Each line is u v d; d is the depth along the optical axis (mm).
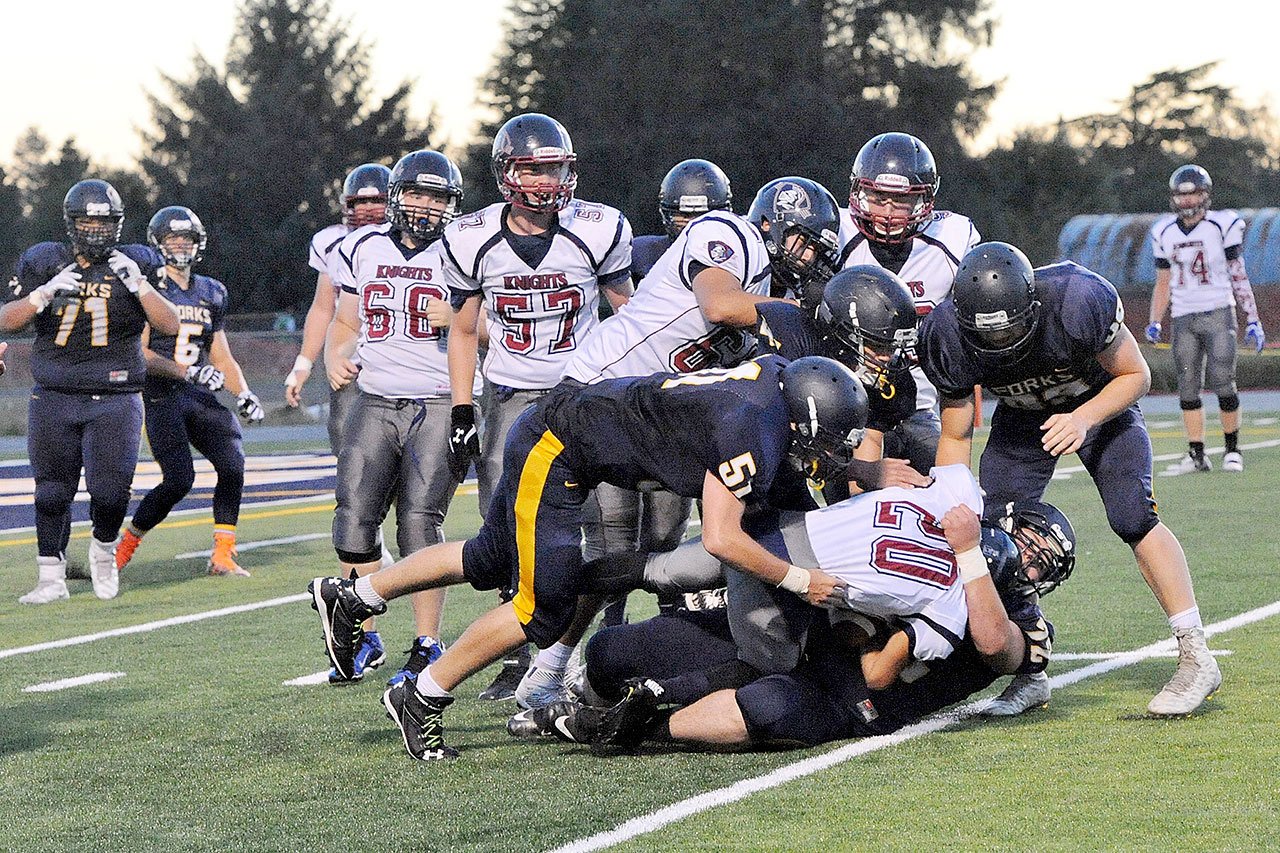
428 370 15023
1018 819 9227
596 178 98938
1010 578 11367
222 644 16547
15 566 23547
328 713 12992
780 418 10422
